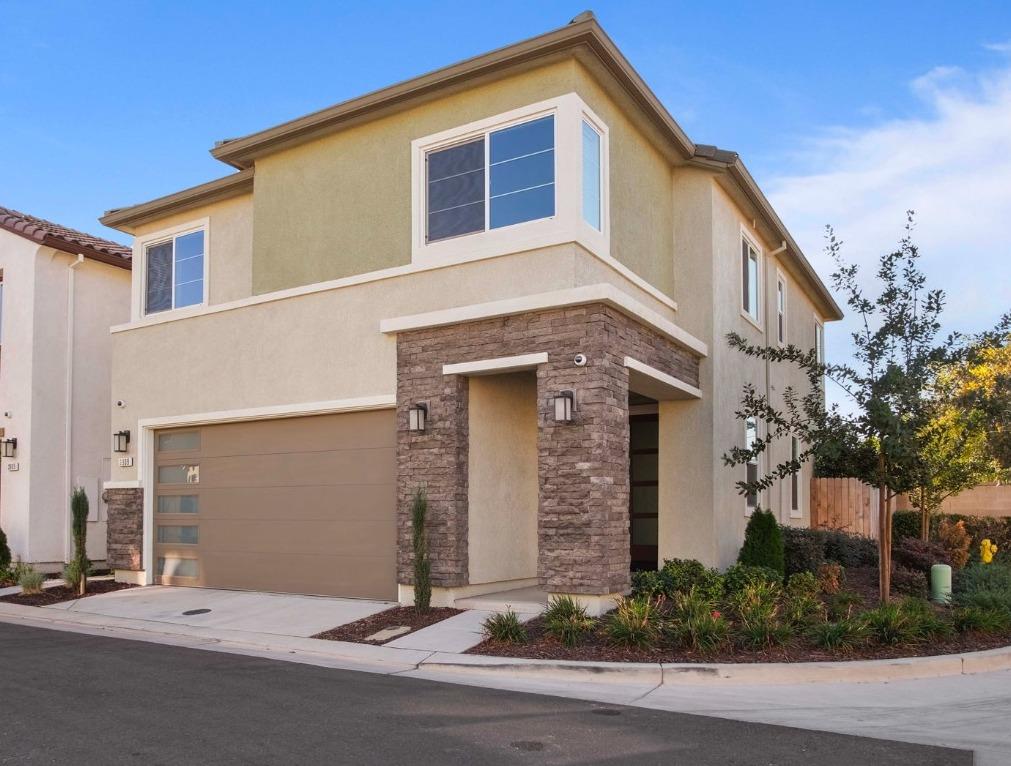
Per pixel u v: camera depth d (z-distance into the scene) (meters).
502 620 9.73
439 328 11.95
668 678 8.38
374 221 13.00
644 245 13.24
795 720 7.09
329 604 12.30
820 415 11.41
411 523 11.87
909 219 11.13
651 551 16.81
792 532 14.77
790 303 20.38
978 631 10.32
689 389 13.43
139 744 6.26
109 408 18.94
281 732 6.57
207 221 15.81
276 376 13.75
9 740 6.36
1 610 13.36
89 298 18.72
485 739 6.41
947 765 5.95
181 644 10.59
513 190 11.68
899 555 15.69
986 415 11.57
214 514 14.50
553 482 10.72
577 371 10.73
